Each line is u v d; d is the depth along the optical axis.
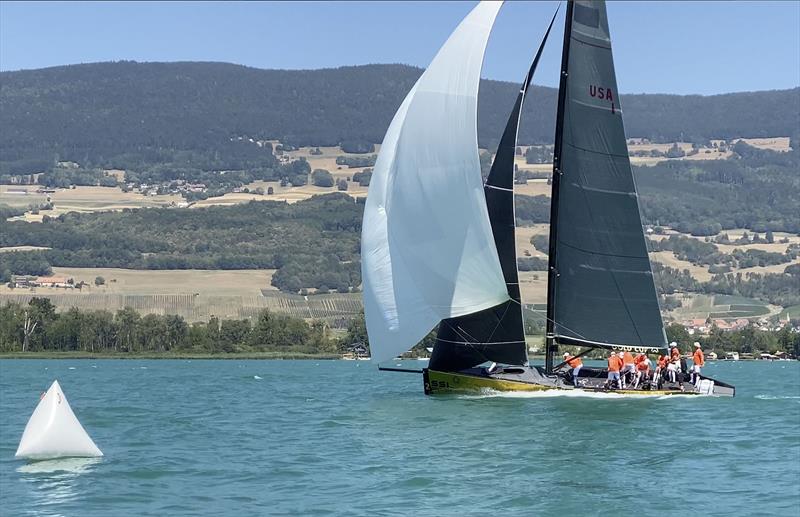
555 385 62.28
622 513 30.73
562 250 64.06
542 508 31.33
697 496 33.16
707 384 66.81
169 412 62.22
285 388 91.56
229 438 47.50
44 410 41.19
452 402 60.66
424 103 58.97
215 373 136.00
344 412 59.03
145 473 37.06
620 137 64.31
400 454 41.62
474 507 31.39
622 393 62.81
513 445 43.84
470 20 58.50
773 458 40.75
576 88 63.81
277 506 31.47
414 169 59.41
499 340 62.56
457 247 59.31
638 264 64.81
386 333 61.06
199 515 30.27
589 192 64.19
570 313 64.25
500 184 62.69
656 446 43.78
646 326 65.19
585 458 40.53
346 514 30.39
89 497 32.75
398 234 60.28
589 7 63.81
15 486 34.47
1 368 157.50
